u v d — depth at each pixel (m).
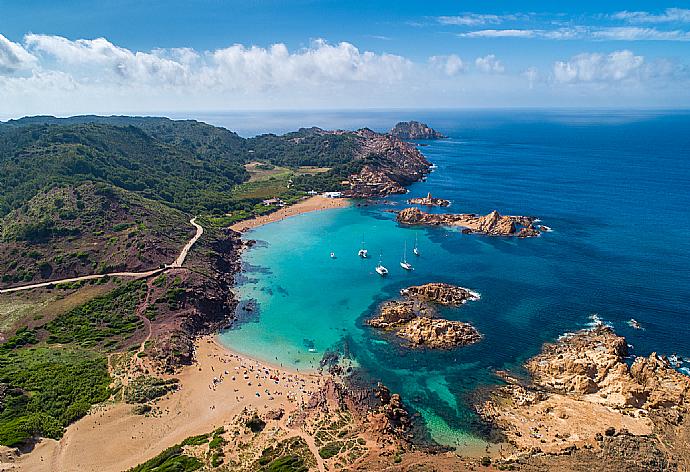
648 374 101.81
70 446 86.19
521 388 106.06
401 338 130.25
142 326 134.12
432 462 79.50
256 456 82.69
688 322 134.50
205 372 115.31
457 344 125.19
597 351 115.50
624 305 145.75
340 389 106.31
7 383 100.44
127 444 88.25
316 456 81.88
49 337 126.62
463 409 99.88
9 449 82.25
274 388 108.44
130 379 108.69
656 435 86.88
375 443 86.69
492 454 85.94
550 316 140.12
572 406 98.19
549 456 81.81
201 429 93.62
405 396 104.69
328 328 137.88
